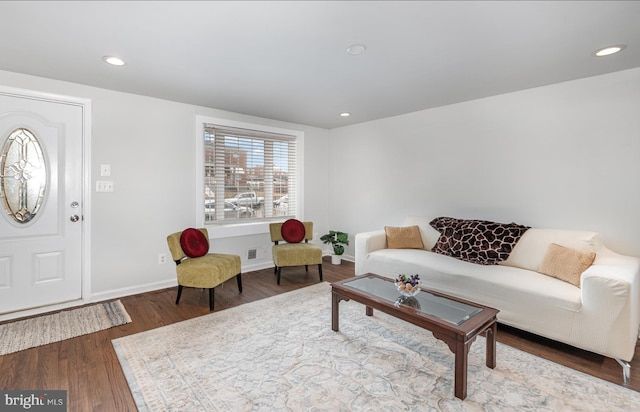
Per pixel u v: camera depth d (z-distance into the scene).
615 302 1.92
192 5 1.65
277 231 4.16
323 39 2.03
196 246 3.19
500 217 3.25
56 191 2.89
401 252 3.44
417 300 2.16
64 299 2.95
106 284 3.14
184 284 2.94
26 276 2.77
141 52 2.23
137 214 3.30
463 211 3.54
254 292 3.40
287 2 1.62
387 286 2.47
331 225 5.20
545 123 2.93
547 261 2.56
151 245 3.40
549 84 2.88
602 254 2.44
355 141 4.75
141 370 1.92
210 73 2.64
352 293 2.33
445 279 2.85
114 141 3.13
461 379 1.67
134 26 1.88
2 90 2.60
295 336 2.39
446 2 1.62
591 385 1.80
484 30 1.91
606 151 2.62
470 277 2.67
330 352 2.16
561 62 2.39
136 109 3.25
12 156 2.69
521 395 1.71
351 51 2.21
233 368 1.96
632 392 1.73
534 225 3.03
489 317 1.86
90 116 2.99
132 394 1.70
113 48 2.17
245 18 1.78
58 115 2.86
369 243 3.58
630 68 2.48
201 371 1.92
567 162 2.81
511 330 2.54
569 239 2.62
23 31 1.94
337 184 5.07
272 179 4.50
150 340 2.30
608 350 1.95
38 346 2.19
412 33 1.95
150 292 3.37
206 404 1.63
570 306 2.09
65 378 1.83
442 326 1.75
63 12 1.72
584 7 1.66
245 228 4.12
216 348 2.20
